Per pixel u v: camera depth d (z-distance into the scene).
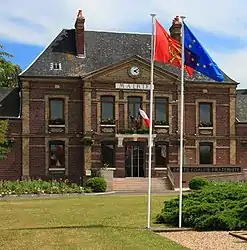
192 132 40.31
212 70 15.66
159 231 14.27
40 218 18.00
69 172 38.50
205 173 38.12
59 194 32.00
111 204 23.05
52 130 38.41
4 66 33.25
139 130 38.62
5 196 30.45
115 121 38.56
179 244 11.92
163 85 39.47
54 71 38.81
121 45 42.28
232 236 13.13
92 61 40.34
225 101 41.09
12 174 37.75
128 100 38.94
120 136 38.34
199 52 15.68
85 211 20.08
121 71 38.81
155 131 39.22
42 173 38.12
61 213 19.55
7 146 37.53
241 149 41.22
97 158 38.31
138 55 41.28
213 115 40.75
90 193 33.03
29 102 38.19
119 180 37.06
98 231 14.25
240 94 44.56
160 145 39.44
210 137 40.59
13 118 37.91
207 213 14.70
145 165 39.00
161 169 39.09
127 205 22.33
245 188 16.73
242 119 42.12
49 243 12.30
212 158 40.62
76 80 38.78
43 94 38.41
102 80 38.50
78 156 38.72
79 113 38.84
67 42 41.31
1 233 14.20
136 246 11.61
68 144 38.59
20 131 38.00
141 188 36.62
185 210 15.10
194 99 40.47
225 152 40.97
